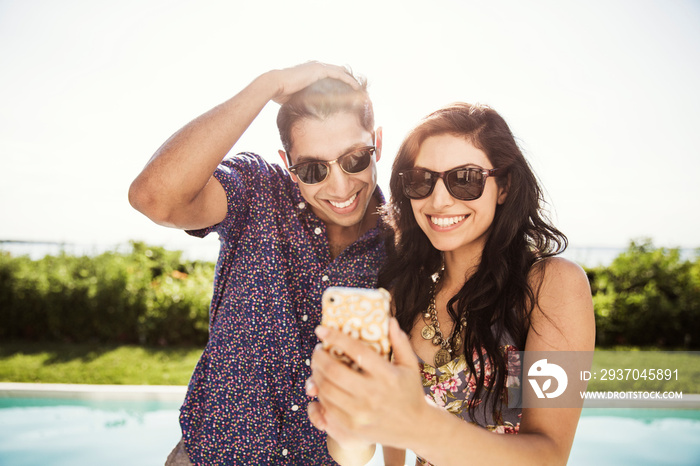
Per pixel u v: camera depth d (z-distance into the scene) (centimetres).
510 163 173
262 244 215
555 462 131
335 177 206
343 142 205
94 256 1149
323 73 209
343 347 92
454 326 183
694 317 972
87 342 1004
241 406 205
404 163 181
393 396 91
